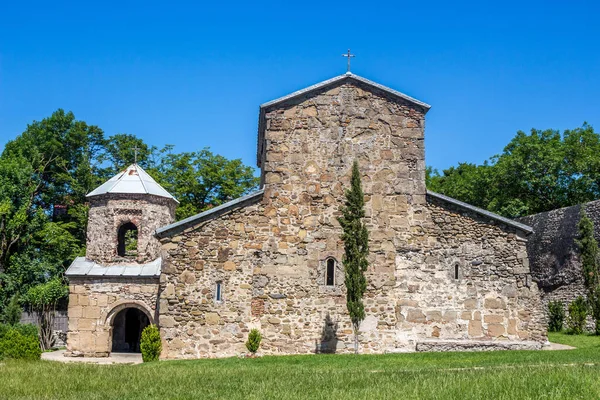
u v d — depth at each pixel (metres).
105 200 28.25
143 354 21.98
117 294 26.62
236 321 22.34
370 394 12.43
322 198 23.27
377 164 23.61
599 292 28.88
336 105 23.86
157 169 49.84
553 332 31.39
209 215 22.83
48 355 27.38
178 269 22.52
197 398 12.95
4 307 39.34
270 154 23.44
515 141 53.28
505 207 46.66
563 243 34.31
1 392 14.35
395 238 23.19
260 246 22.84
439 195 23.47
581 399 11.52
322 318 22.53
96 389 14.68
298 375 16.16
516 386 12.60
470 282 23.09
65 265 43.75
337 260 22.92
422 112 24.14
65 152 48.75
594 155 47.16
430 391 12.45
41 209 43.84
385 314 22.69
